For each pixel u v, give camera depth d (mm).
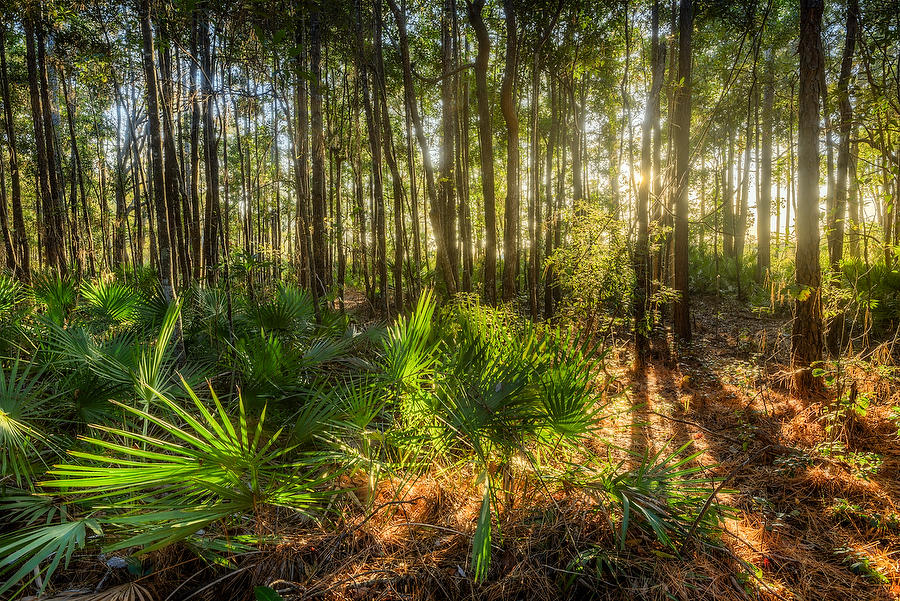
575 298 6387
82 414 2971
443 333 3895
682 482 2717
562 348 3025
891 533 2803
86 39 7805
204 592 2311
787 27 10805
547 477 2967
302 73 3732
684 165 7695
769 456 3807
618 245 5945
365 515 2830
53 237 8727
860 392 4434
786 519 3031
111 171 15320
